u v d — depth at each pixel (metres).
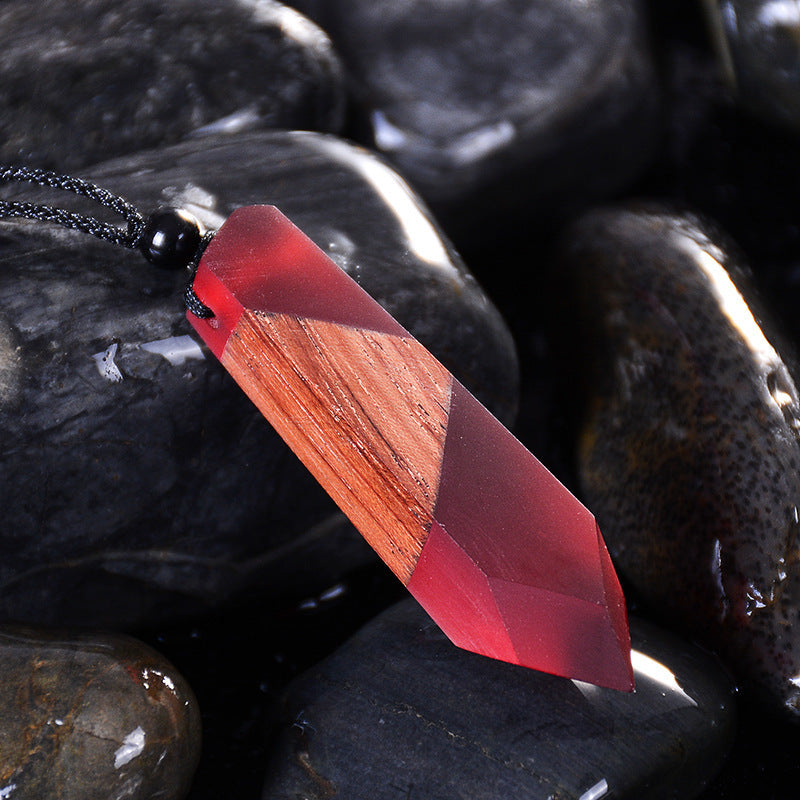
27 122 0.39
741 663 0.36
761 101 0.41
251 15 0.40
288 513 0.37
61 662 0.34
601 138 0.41
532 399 0.40
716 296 0.38
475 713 0.34
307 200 0.37
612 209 0.40
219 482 0.37
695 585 0.36
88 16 0.40
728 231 0.42
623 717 0.34
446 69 0.41
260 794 0.35
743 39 0.40
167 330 0.36
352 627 0.37
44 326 0.36
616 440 0.38
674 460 0.37
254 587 0.37
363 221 0.37
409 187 0.38
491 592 0.34
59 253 0.36
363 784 0.34
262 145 0.38
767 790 0.35
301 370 0.35
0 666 0.34
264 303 0.35
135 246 0.36
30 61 0.39
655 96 0.42
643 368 0.38
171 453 0.36
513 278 0.42
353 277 0.36
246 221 0.35
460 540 0.34
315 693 0.35
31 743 0.34
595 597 0.34
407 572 0.34
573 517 0.34
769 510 0.36
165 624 0.37
